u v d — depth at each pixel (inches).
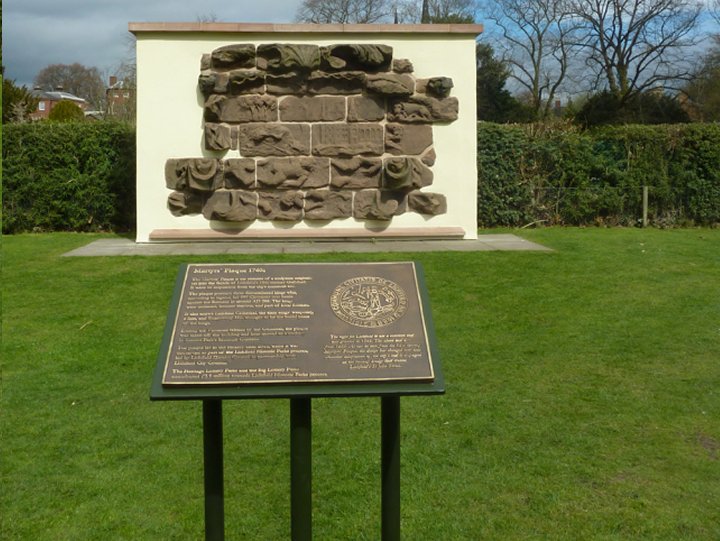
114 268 400.5
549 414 227.8
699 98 1315.2
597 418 224.5
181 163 485.1
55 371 263.6
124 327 309.4
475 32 491.8
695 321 316.8
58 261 419.5
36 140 568.7
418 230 495.5
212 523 145.5
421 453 202.8
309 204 489.4
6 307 334.3
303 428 144.0
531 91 1430.9
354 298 161.6
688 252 458.3
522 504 177.2
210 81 475.5
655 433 214.2
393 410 147.6
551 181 615.8
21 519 170.1
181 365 146.0
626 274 393.1
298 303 159.9
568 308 334.6
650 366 266.8
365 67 483.5
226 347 150.0
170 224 489.7
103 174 577.3
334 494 182.9
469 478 189.3
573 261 421.1
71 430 217.0
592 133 629.3
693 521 168.7
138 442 209.9
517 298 349.1
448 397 241.4
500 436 213.0
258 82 480.1
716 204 609.0
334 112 484.7
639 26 1300.4
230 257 425.7
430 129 493.4
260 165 483.8
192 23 480.1
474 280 379.2
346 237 491.8
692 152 610.9
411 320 157.8
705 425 219.5
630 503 176.6
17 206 570.9
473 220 501.4
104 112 1048.2
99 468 194.4
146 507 175.9
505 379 256.2
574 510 173.9
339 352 150.4
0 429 216.8
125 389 248.7
